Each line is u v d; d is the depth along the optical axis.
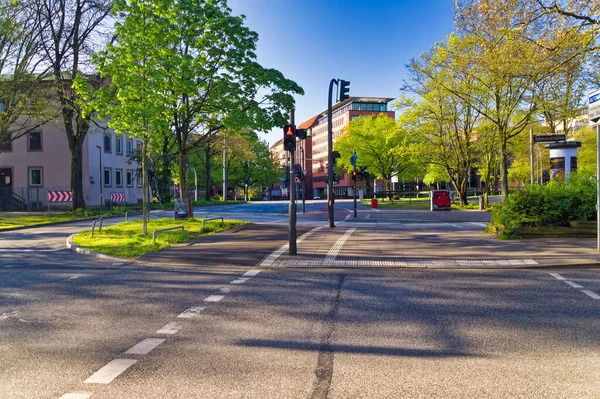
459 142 39.44
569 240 13.62
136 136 18.05
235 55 20.91
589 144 40.03
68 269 11.07
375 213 34.78
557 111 23.97
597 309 6.62
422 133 39.59
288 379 4.18
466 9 16.25
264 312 6.68
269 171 87.06
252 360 4.68
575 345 5.09
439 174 59.41
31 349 5.12
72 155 33.25
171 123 22.12
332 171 20.44
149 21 17.16
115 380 4.20
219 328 5.88
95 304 7.31
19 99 28.33
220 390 3.95
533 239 14.06
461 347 5.06
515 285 8.38
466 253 11.87
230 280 9.33
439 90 35.88
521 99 30.02
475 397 3.79
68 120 32.09
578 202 14.36
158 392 3.92
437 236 15.96
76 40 30.64
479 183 89.75
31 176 43.66
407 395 3.83
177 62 18.25
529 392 3.88
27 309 7.04
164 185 49.44
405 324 5.98
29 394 3.92
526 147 42.72
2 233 22.11
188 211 23.02
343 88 19.55
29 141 43.62
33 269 11.15
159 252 13.28
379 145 57.06
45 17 29.25
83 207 33.69
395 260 11.25
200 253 12.90
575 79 17.25
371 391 3.91
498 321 6.07
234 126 20.44
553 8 13.47
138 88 16.72
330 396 3.81
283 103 22.00
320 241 14.96
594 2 12.89
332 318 6.31
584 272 9.52
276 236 16.48
